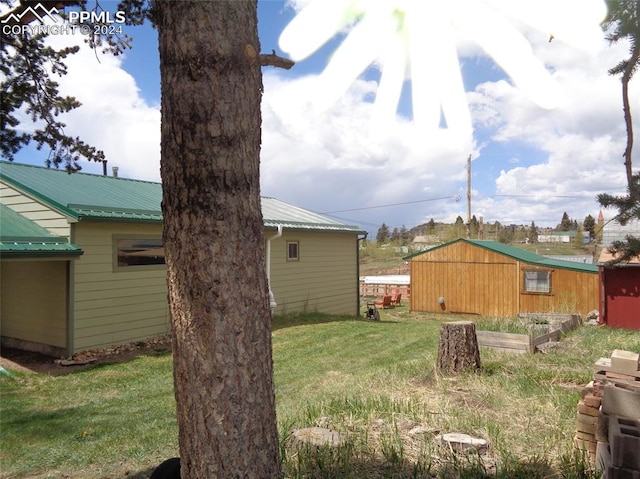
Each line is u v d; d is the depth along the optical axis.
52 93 3.83
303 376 6.85
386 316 17.62
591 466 3.05
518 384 5.09
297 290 13.41
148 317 9.37
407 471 3.03
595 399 3.22
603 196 1.92
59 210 8.05
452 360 5.82
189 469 1.70
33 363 7.81
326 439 3.49
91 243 8.41
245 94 1.57
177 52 1.51
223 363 1.63
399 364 6.82
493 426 3.74
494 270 16.67
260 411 1.70
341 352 8.55
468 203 20.86
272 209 14.55
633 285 11.11
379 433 3.69
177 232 1.63
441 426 3.82
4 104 3.68
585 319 13.30
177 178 1.61
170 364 7.70
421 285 18.20
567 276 15.23
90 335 8.38
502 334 7.39
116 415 5.26
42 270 8.56
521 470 2.95
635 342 7.83
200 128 1.54
